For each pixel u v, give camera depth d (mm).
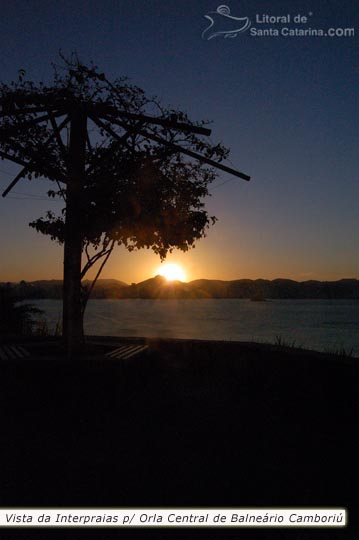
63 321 7102
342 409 6137
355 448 4957
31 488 4035
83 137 6738
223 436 5309
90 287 7273
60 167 7105
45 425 5629
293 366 7113
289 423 5789
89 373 6379
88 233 6906
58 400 6285
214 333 50312
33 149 7082
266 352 7660
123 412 6180
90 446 4980
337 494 3969
